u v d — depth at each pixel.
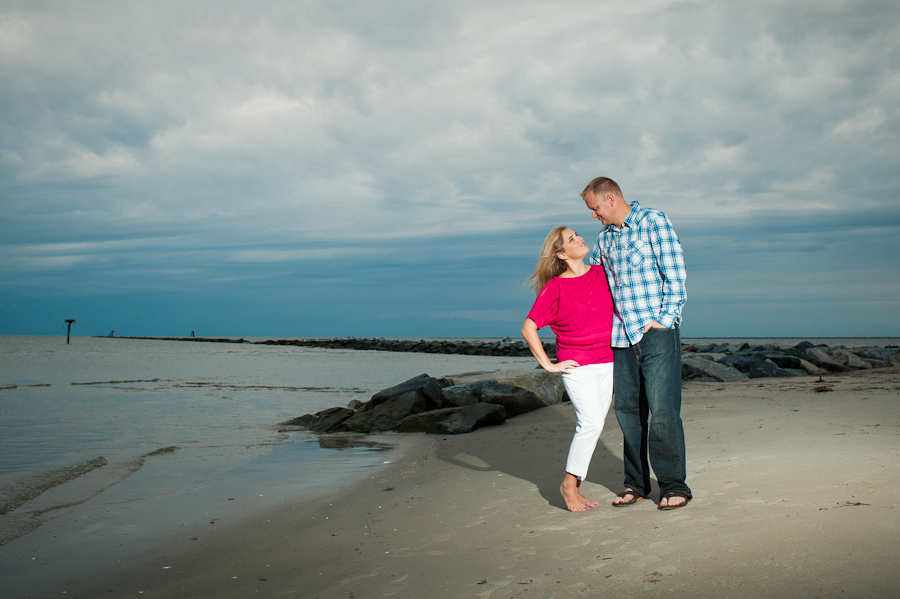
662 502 3.24
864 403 6.51
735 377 12.07
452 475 5.43
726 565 2.34
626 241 3.43
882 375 11.43
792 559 2.29
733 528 2.72
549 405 9.77
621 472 4.39
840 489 3.04
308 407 13.27
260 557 3.60
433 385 10.05
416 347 61.88
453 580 2.70
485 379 10.70
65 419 11.16
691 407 7.18
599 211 3.53
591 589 2.33
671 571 2.37
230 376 23.97
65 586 3.33
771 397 7.77
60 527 4.46
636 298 3.38
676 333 3.36
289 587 2.99
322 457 7.27
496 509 3.89
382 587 2.76
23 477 6.09
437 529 3.66
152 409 12.83
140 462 6.98
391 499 4.80
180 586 3.20
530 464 5.37
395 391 10.34
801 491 3.11
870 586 1.99
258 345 85.62
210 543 4.01
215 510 4.89
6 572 3.56
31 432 9.52
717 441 4.88
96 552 3.89
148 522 4.57
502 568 2.75
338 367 31.23
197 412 12.30
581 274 3.56
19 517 4.73
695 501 3.25
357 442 8.31
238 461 7.05
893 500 2.75
